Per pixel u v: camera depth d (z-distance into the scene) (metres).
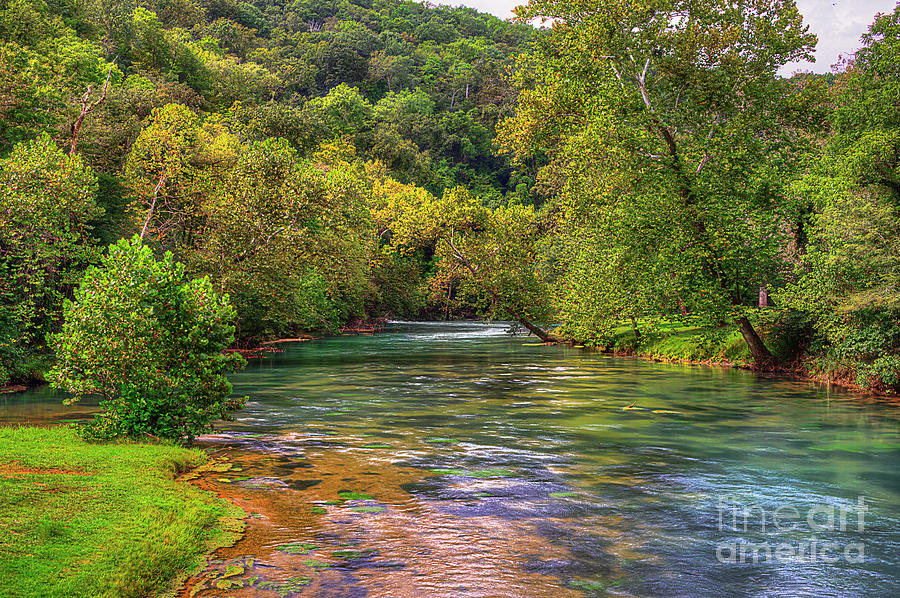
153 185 33.41
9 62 28.94
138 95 49.44
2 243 22.86
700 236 26.42
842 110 32.66
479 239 40.94
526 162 133.75
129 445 11.49
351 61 148.62
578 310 37.97
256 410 17.84
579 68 29.08
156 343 12.12
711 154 27.53
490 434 14.72
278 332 48.34
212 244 30.47
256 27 165.62
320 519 8.41
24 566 6.00
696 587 6.59
